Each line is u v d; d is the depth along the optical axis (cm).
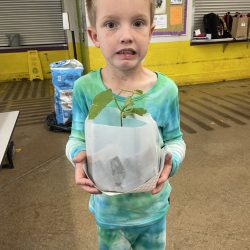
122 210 77
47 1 586
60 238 159
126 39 62
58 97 298
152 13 68
